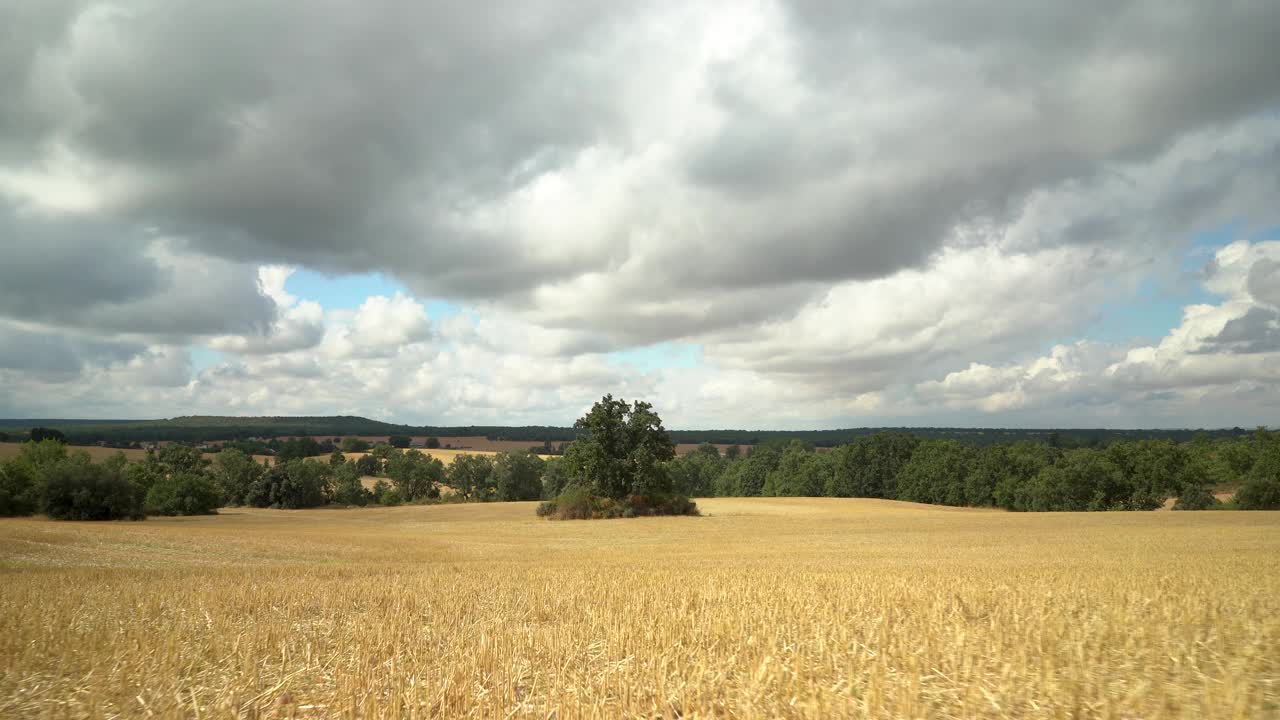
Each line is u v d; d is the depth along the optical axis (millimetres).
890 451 141875
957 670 9461
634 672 9875
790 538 54250
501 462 149625
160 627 14516
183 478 101062
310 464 130375
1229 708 7758
